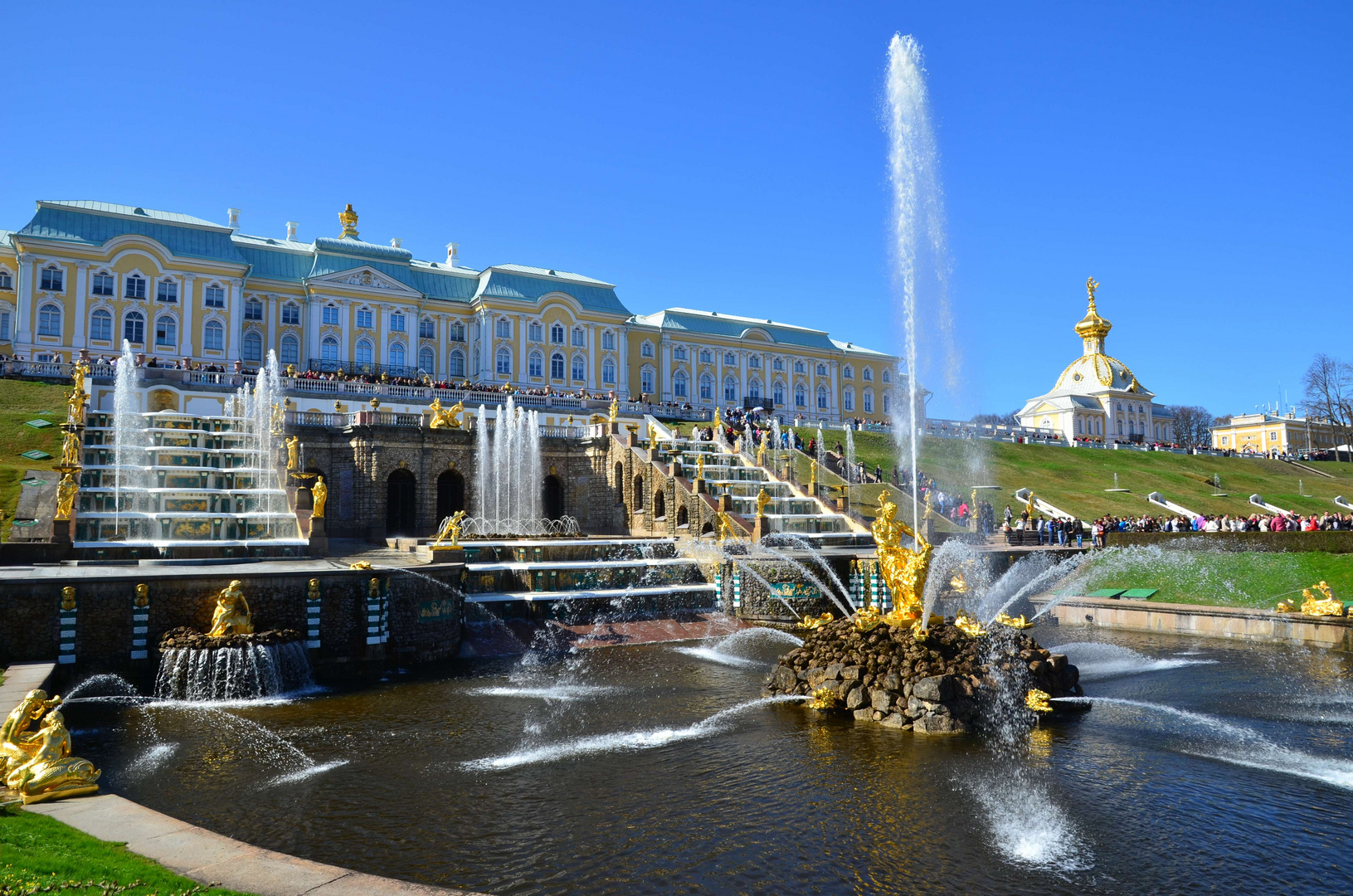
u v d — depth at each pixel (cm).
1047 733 1986
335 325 7819
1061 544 4853
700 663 2903
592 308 9081
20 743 1256
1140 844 1369
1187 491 7331
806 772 1716
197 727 2044
